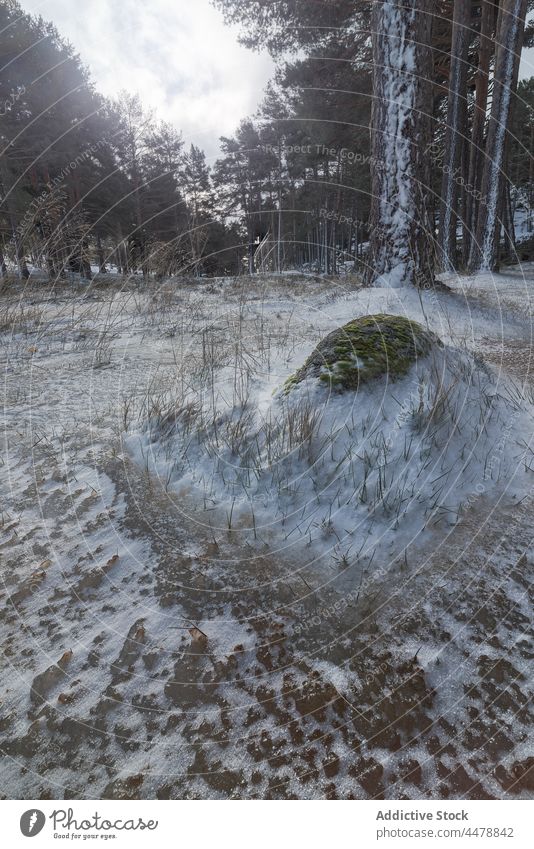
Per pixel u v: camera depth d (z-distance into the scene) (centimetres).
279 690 132
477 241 1277
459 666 139
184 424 271
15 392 340
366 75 1395
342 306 615
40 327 539
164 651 144
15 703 129
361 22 1253
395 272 649
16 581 171
